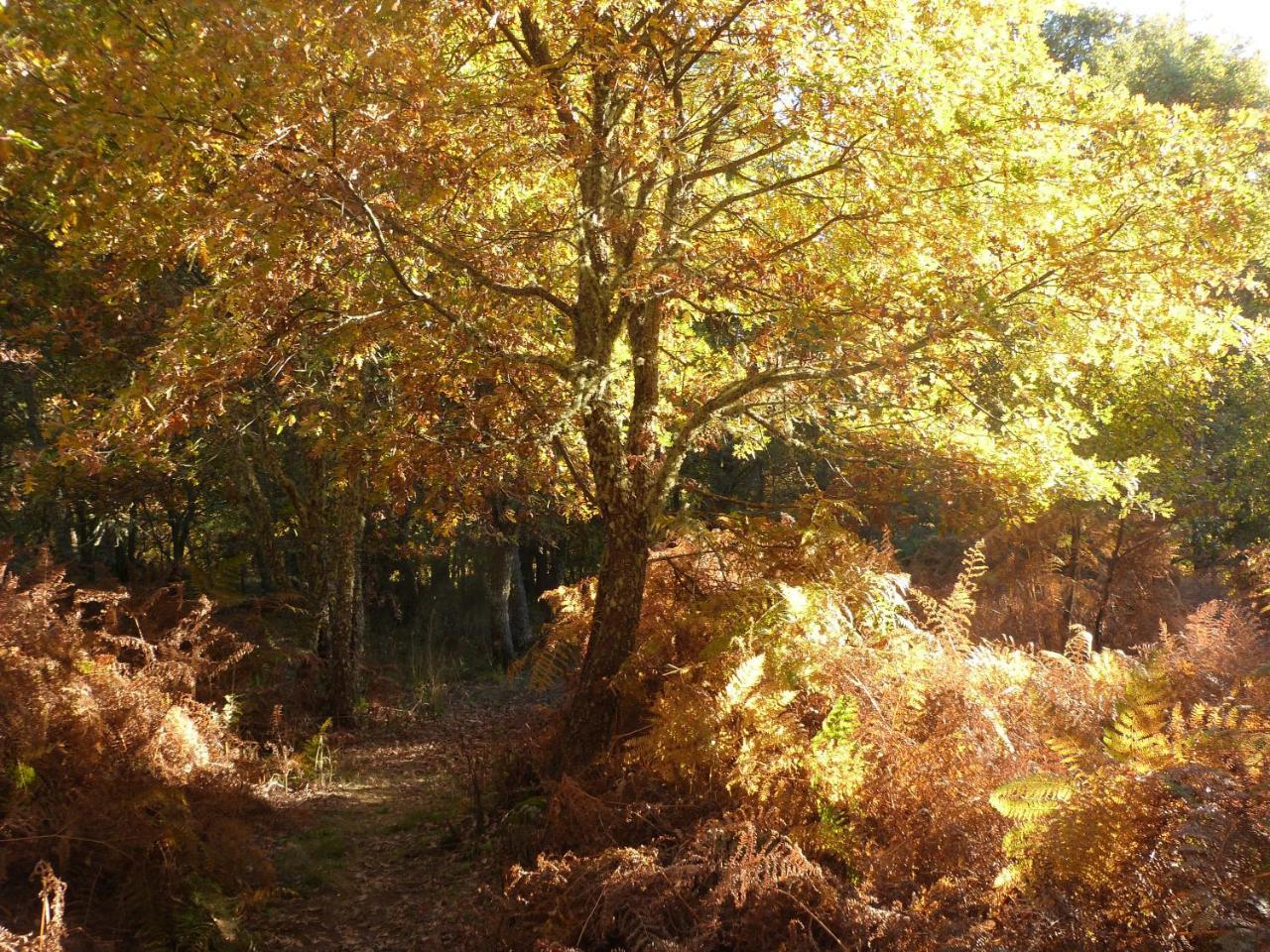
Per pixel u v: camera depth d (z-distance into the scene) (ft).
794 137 21.49
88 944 15.55
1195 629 17.63
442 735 42.19
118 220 19.62
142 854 17.76
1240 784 10.78
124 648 27.89
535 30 24.35
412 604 76.38
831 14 20.66
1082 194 21.80
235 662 34.94
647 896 14.34
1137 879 10.93
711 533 25.52
